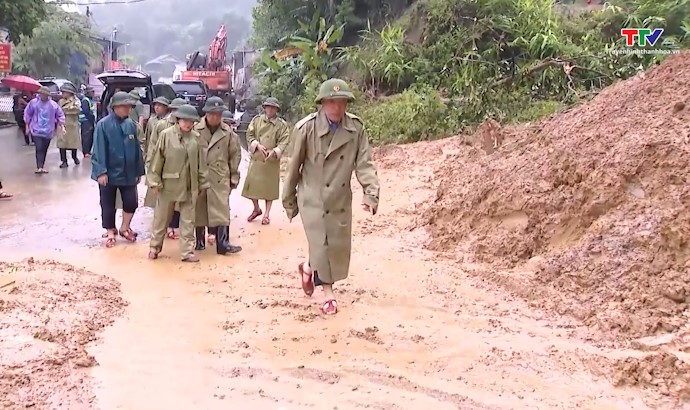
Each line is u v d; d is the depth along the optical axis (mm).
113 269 7004
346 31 24797
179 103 8336
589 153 6598
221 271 6934
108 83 16719
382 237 8031
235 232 8695
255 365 4512
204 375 4359
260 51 28609
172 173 7223
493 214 7160
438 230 7848
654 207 5719
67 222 9258
